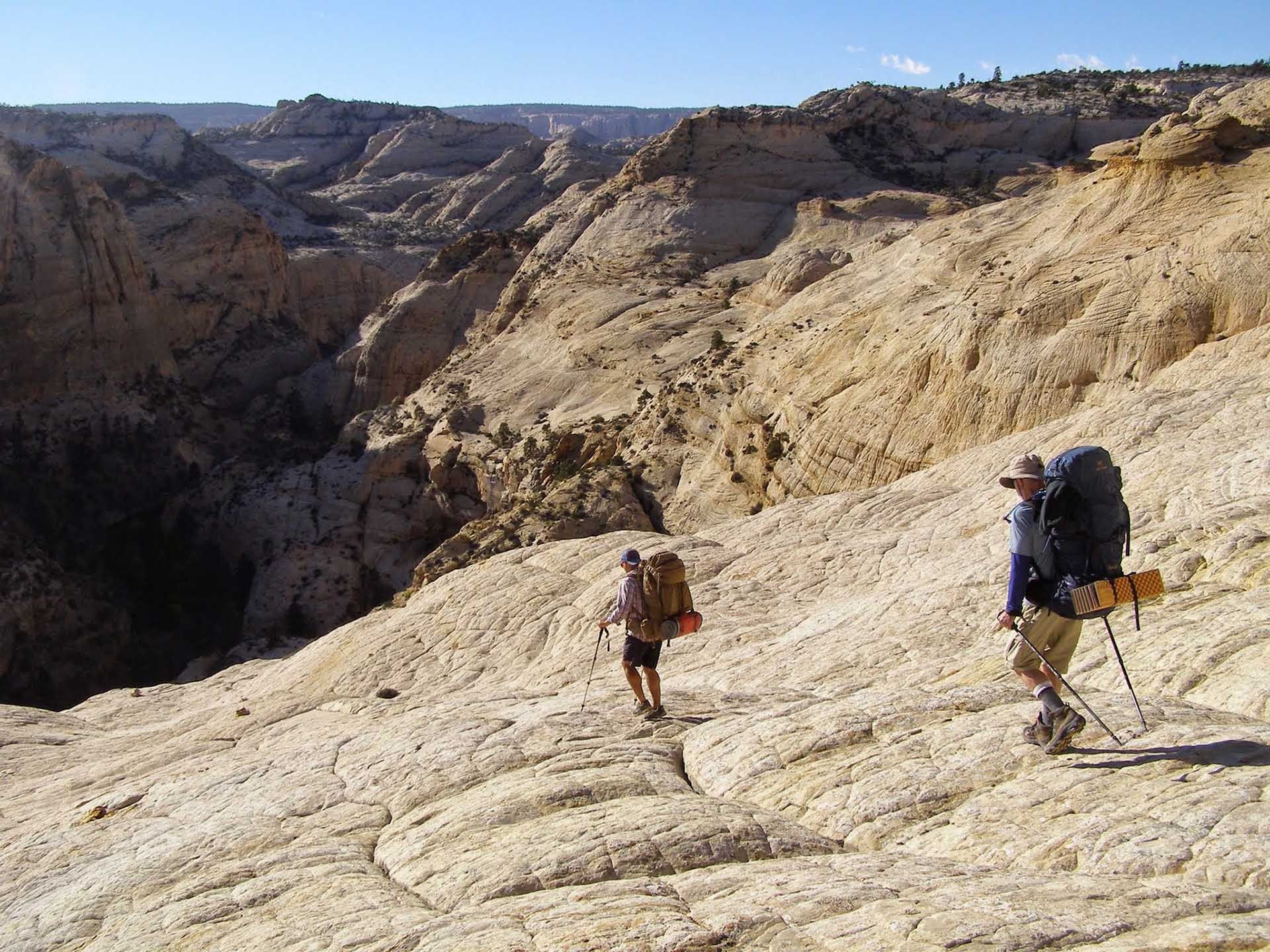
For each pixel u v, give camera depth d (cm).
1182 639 909
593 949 570
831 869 643
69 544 7100
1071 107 12112
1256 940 481
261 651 5853
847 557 1825
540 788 870
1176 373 2573
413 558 6669
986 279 3488
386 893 749
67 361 8581
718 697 1109
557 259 9088
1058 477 688
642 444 5059
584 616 1808
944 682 1007
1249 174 3089
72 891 914
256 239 11581
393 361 9231
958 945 515
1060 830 641
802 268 6419
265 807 1016
